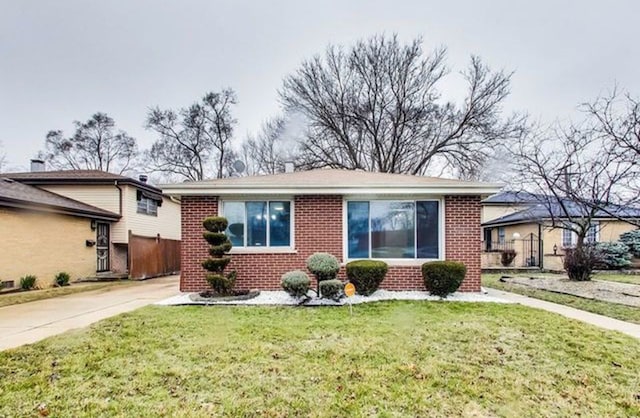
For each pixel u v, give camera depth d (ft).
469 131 75.97
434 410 12.23
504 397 13.12
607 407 12.53
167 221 70.59
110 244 56.49
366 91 79.71
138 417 11.64
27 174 58.34
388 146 80.64
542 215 59.52
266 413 11.94
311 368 15.40
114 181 56.39
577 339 19.29
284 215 33.96
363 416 11.83
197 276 33.53
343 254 33.47
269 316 24.36
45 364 15.71
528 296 33.81
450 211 33.14
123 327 21.49
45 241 44.06
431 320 23.06
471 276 32.96
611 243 61.93
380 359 16.40
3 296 34.24
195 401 12.66
